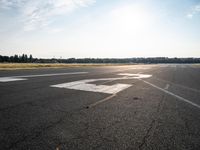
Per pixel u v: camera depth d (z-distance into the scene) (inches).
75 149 108.1
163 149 112.0
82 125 148.9
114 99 257.0
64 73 765.9
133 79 554.9
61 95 276.8
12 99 240.1
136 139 124.9
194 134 136.2
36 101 231.5
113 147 112.2
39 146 110.5
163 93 317.1
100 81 479.2
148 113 189.5
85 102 233.0
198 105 230.5
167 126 152.0
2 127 140.3
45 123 151.1
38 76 595.2
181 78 610.9
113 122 158.1
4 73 703.1
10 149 106.3
